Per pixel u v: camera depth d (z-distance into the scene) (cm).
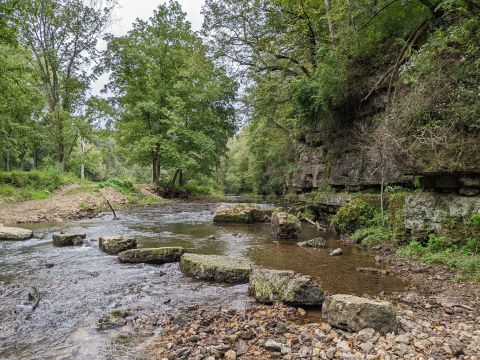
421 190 891
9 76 2023
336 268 723
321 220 1553
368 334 385
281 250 909
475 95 707
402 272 686
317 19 1669
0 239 1031
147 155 3095
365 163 1287
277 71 1900
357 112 1383
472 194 738
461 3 793
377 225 1060
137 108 2866
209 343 378
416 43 1127
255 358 349
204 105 3275
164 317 459
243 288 597
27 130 2712
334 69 1339
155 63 3023
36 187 2202
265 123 2700
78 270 705
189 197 3312
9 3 1675
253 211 1545
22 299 530
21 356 357
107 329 423
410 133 833
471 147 709
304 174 1873
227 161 6475
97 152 4475
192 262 675
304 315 471
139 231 1241
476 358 334
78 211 1744
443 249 763
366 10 1211
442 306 492
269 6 1770
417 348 358
